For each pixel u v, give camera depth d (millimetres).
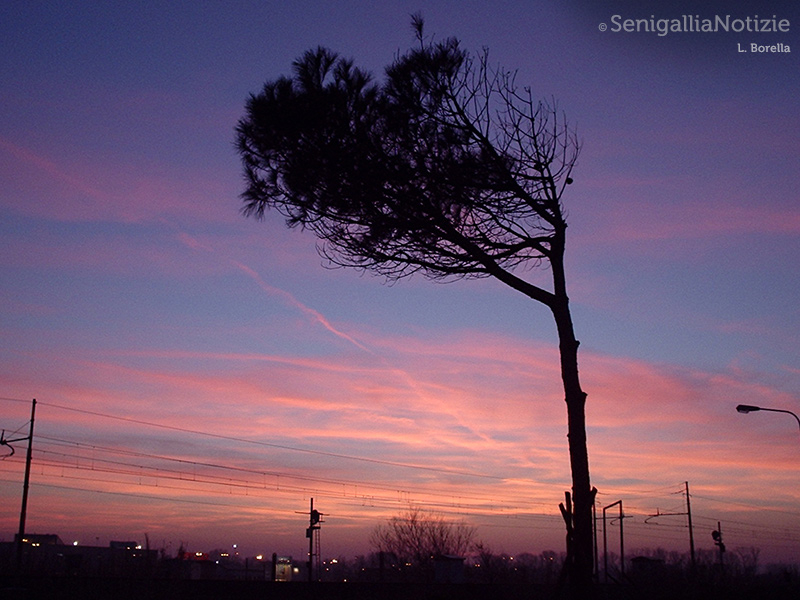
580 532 10727
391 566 61531
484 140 11781
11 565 50594
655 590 30344
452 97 11969
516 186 11578
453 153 11609
